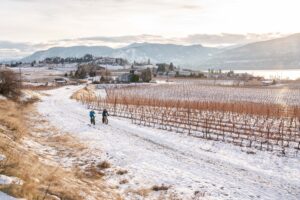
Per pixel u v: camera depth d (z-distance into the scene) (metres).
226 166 25.16
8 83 60.16
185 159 26.52
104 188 17.98
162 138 35.53
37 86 130.62
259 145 32.50
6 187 10.49
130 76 172.88
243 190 19.66
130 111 56.81
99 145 29.52
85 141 31.11
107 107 65.94
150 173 21.81
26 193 10.65
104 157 25.27
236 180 21.62
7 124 28.73
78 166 22.48
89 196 14.66
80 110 59.72
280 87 160.88
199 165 24.89
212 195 18.33
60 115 50.34
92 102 75.31
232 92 126.88
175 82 190.12
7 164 13.78
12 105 48.66
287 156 28.67
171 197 17.70
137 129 40.81
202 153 29.14
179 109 62.91
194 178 21.25
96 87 142.25
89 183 18.00
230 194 18.73
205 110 60.31
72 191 14.22
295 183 21.88
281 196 19.16
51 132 35.00
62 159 24.03
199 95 113.12
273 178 22.72
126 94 109.12
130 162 24.22
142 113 52.06
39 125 38.72
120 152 27.23
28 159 17.78
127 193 17.98
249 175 23.08
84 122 44.12
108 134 35.72
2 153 15.61
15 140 24.55
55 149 26.97
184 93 119.19
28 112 50.00
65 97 89.19
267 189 20.27
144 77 179.12
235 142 33.75
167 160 25.61
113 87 143.38
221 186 20.05
